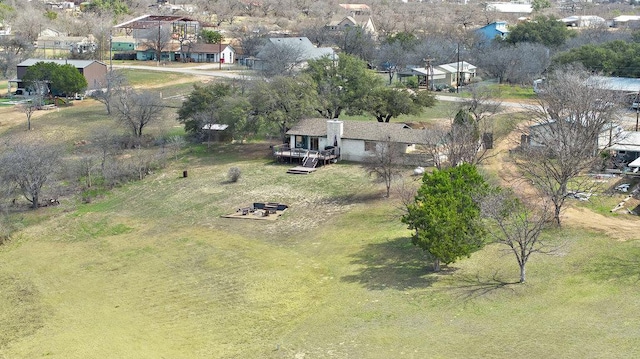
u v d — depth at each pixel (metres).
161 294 49.59
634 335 37.59
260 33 183.62
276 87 86.44
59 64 123.19
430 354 37.62
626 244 50.53
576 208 59.31
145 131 99.44
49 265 56.84
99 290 51.19
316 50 145.88
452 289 45.31
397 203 64.06
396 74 141.75
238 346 40.97
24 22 192.00
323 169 77.69
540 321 40.06
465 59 148.88
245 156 85.94
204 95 94.00
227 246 57.75
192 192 73.12
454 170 52.00
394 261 51.31
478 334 39.22
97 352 41.34
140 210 69.25
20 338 44.03
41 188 74.88
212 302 47.47
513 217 49.72
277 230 61.00
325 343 40.16
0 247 61.81
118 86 119.25
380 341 39.56
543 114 76.12
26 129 102.06
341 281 48.81
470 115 84.50
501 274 47.03
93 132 97.56
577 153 60.84
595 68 114.56
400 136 77.75
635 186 65.44
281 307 45.72
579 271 46.50
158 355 40.53
